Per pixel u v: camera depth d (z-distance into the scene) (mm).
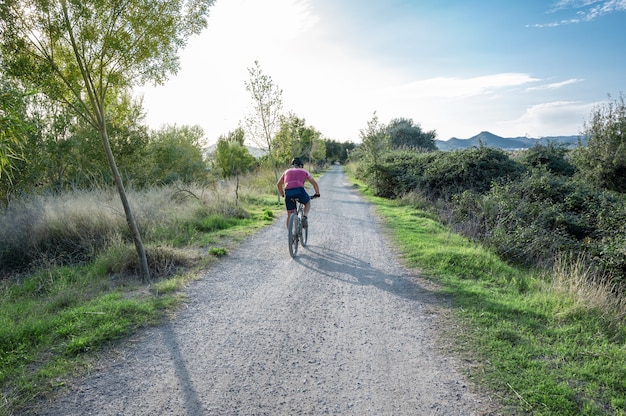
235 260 7309
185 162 20156
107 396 3012
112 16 5594
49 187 12086
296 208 7789
